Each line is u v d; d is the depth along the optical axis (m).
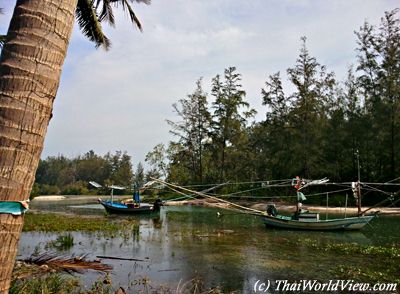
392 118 36.31
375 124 36.97
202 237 17.70
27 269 7.37
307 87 42.94
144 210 29.80
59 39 2.45
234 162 51.78
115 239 16.83
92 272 10.26
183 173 53.62
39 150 2.36
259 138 52.97
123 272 10.67
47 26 2.39
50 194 89.88
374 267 11.23
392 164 36.72
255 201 42.84
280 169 44.66
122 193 81.06
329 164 40.59
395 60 37.38
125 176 83.19
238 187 47.62
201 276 10.34
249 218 28.00
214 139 51.66
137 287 9.10
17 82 2.28
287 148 44.09
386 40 38.22
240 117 51.44
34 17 2.37
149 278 10.05
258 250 14.23
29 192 2.33
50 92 2.40
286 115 45.09
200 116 52.91
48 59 2.38
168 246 15.08
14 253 2.27
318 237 17.91
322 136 41.22
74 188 89.12
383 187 36.44
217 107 51.50
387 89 37.19
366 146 39.31
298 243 15.96
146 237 17.56
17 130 2.25
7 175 2.21
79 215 29.72
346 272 10.55
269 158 46.94
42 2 2.40
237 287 9.31
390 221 25.47
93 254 13.30
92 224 21.97
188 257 12.88
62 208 39.44
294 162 42.81
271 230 20.36
